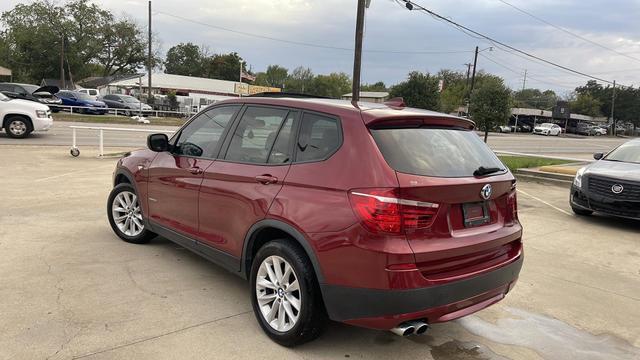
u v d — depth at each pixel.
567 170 14.32
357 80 19.27
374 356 3.59
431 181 3.24
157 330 3.74
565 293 5.11
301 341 3.59
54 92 35.91
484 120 20.11
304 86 127.25
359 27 19.05
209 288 4.60
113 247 5.61
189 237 4.70
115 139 20.31
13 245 5.48
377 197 3.12
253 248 4.01
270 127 4.07
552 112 79.88
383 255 3.07
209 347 3.55
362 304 3.19
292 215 3.50
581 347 3.95
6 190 8.45
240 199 3.98
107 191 8.73
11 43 70.81
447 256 3.27
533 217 8.91
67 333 3.61
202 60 116.00
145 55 76.50
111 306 4.09
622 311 4.71
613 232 7.99
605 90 110.25
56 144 16.38
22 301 4.08
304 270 3.45
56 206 7.44
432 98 36.78
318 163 3.53
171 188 4.90
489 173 3.73
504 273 3.70
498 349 3.83
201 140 4.77
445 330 4.09
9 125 16.89
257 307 3.85
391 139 3.42
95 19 72.00
